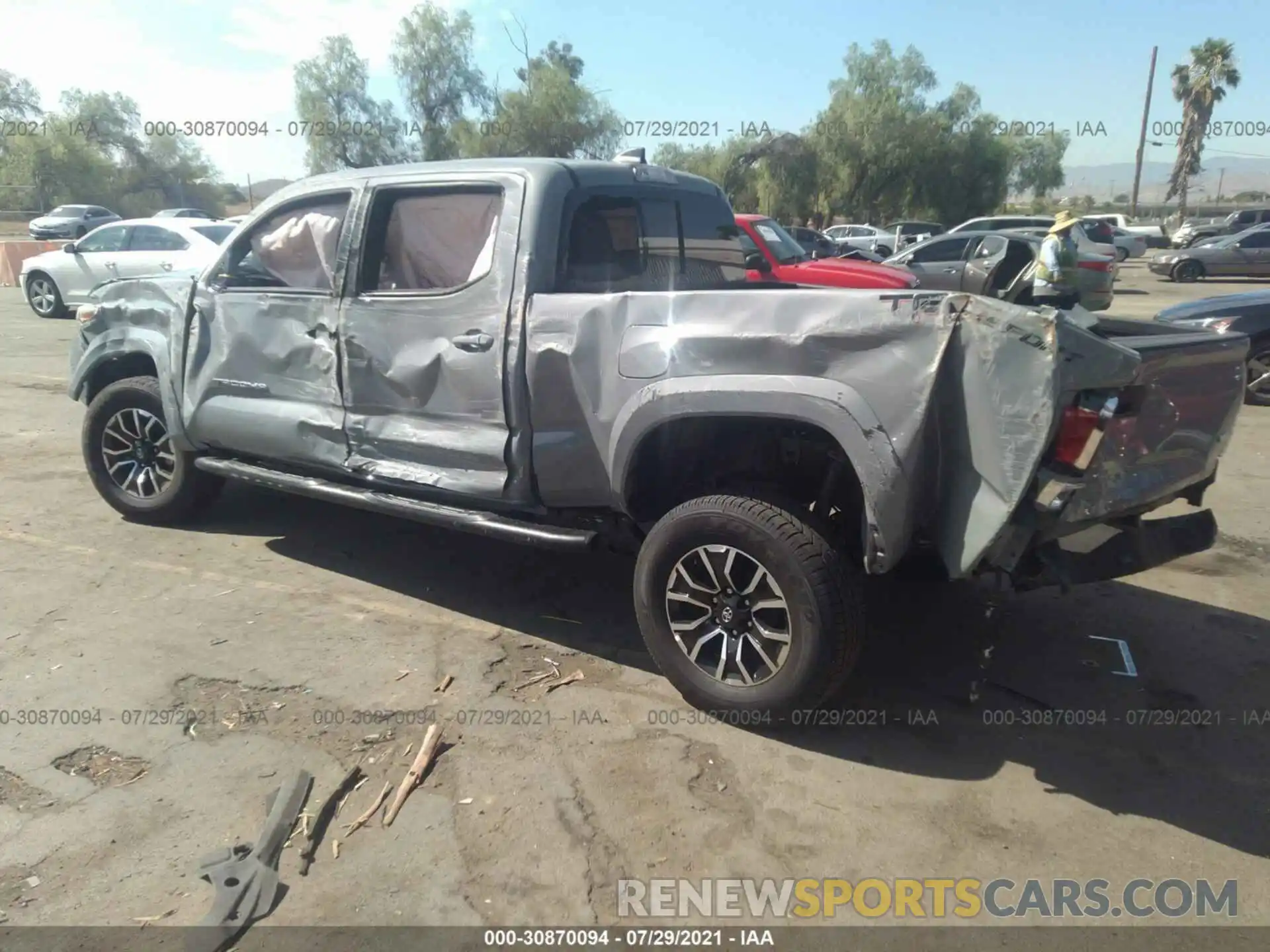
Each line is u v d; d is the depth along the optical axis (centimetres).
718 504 329
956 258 1439
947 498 297
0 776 305
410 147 3669
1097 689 372
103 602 436
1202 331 346
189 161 5022
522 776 311
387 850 276
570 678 375
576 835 283
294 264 435
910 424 290
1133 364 270
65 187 4606
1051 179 5588
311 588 455
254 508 570
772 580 321
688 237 455
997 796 305
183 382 482
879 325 295
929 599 453
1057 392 268
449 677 373
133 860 269
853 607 315
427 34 3503
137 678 367
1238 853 280
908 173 4006
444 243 386
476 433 377
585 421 352
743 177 4134
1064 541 309
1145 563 319
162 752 321
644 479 360
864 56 4041
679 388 323
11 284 2100
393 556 498
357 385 411
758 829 288
